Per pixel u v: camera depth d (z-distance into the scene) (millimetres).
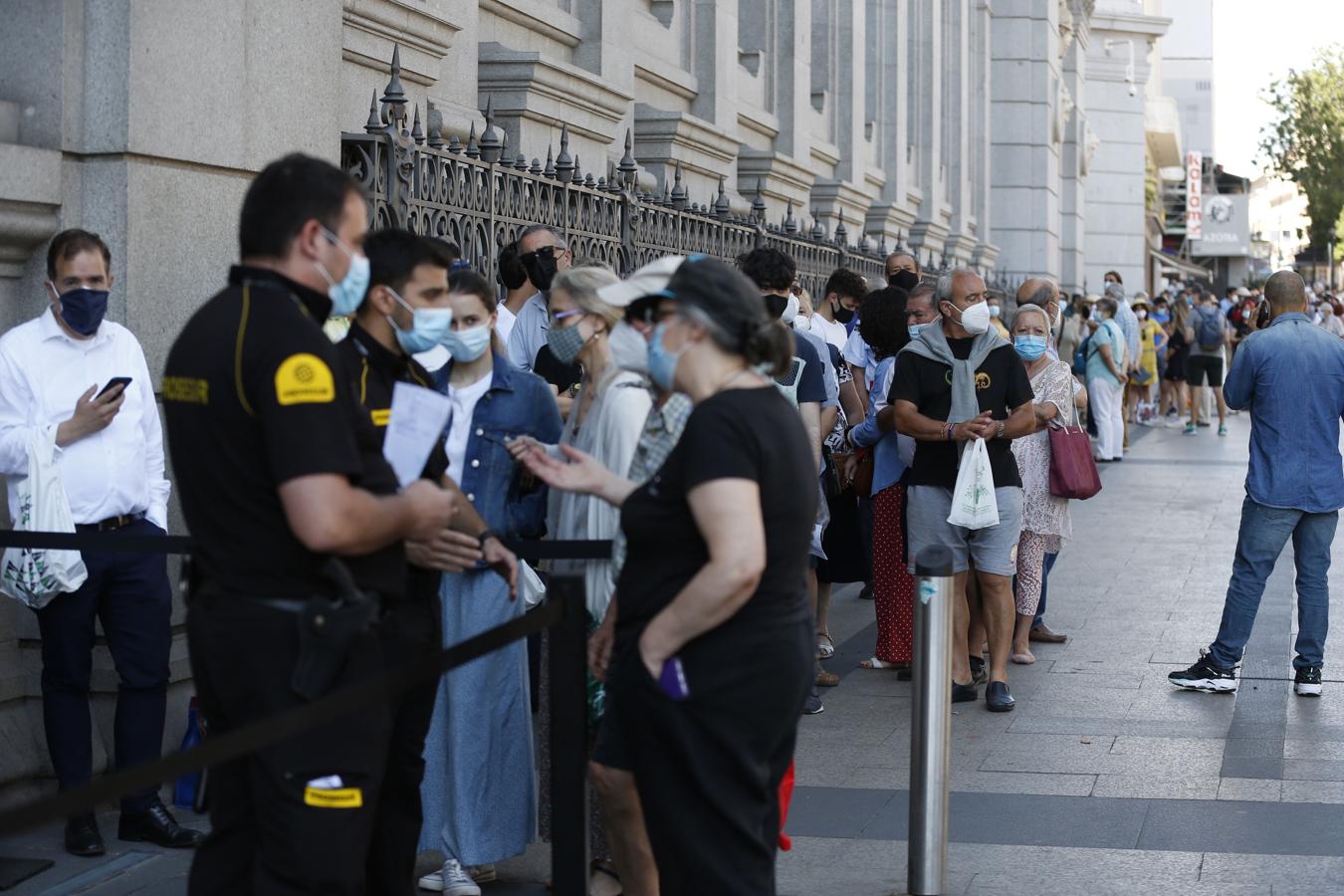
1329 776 6324
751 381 3693
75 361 5332
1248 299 30094
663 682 3623
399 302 4207
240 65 6293
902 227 22156
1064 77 37031
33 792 5828
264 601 3408
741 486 3523
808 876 5227
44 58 5750
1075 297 32281
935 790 4957
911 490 7473
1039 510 8297
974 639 8000
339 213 3447
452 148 7797
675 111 12414
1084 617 9727
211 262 6234
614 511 4785
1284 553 12094
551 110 10164
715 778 3648
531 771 5031
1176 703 7562
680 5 13547
